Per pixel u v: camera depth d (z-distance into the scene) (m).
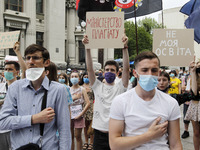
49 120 2.12
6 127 2.13
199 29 4.89
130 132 1.93
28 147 2.05
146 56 1.95
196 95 4.21
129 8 6.02
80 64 27.75
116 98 2.00
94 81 3.69
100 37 3.58
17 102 2.24
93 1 5.85
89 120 5.17
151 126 1.83
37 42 25.36
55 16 25.81
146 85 1.88
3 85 4.08
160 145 1.89
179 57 4.04
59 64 25.00
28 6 23.28
